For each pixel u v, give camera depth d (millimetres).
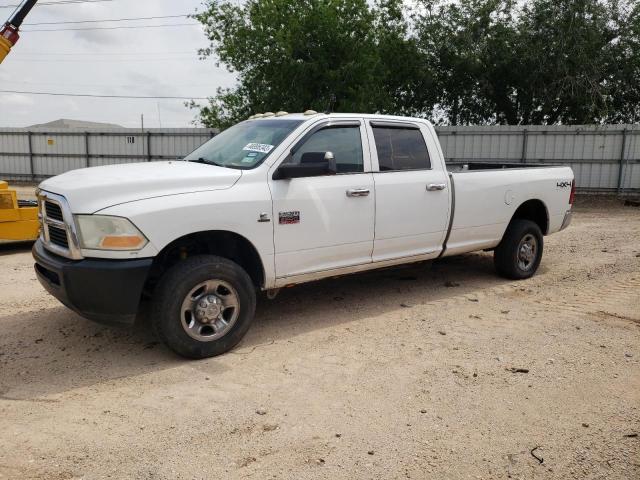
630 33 24469
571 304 6160
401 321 5574
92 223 4129
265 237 4785
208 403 3832
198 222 4391
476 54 25297
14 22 10836
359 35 20953
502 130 20062
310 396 3938
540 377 4242
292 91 20891
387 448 3275
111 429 3480
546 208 7391
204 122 26156
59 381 4188
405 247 5891
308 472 3035
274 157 4914
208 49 25438
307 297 6395
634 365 4465
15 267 8016
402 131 5945
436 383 4141
